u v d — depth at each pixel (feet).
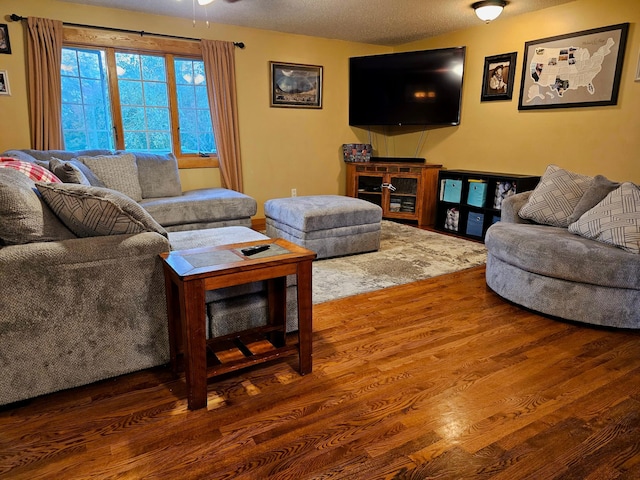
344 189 19.44
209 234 8.12
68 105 13.46
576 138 12.98
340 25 15.30
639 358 6.62
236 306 6.52
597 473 4.33
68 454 4.56
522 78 14.15
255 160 16.83
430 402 5.49
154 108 14.78
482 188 14.39
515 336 7.37
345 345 7.02
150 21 13.82
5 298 4.90
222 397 5.59
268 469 4.36
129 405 5.40
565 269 7.66
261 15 13.99
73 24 12.69
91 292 5.37
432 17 14.26
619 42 11.59
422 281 10.18
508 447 4.68
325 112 18.11
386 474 4.30
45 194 5.38
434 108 16.81
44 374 5.30
